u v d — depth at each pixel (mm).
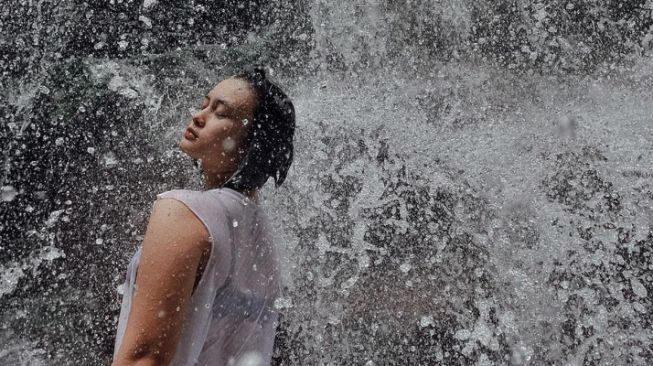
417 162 2236
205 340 1042
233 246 1062
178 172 2725
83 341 2332
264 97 1216
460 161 2236
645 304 1953
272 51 2838
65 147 2830
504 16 2617
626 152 2203
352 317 1964
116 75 3004
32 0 3049
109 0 3117
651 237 2053
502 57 2572
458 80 2518
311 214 2105
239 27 2984
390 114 2373
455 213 2146
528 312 1978
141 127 2869
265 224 1190
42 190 2729
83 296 2479
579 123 2293
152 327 935
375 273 2045
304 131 2289
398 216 2145
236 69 2918
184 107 2943
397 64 2588
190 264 973
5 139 2836
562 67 2547
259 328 1145
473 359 1944
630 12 2547
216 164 1183
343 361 1917
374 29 2641
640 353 1900
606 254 2047
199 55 3031
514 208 2139
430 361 1940
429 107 2418
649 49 2512
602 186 2154
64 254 2590
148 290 949
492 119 2359
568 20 2594
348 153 2256
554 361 1923
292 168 2145
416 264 2062
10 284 2498
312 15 2777
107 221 2664
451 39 2631
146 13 3115
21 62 3016
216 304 1059
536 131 2299
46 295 2467
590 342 1924
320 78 2648
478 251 2078
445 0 2633
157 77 3002
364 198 2166
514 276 2023
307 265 2021
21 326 2342
